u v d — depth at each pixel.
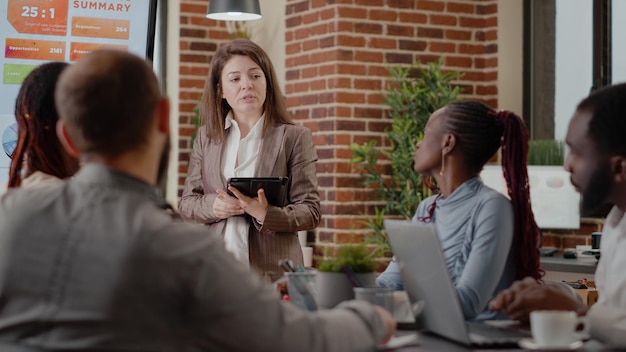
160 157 1.94
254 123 4.05
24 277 1.78
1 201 1.87
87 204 1.80
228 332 1.75
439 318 2.34
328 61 7.02
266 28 7.75
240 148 4.04
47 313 1.75
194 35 8.07
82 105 1.82
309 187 4.00
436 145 2.86
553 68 7.30
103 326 1.72
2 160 4.09
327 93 7.02
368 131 7.02
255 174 3.98
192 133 8.06
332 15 6.99
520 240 2.79
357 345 1.96
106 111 1.82
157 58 8.29
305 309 2.62
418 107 6.96
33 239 1.79
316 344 1.86
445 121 2.85
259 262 3.90
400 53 7.13
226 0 6.82
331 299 2.63
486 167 6.34
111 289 1.72
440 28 7.28
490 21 7.41
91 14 4.25
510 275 2.79
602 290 2.51
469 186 2.83
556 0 7.27
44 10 4.20
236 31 8.07
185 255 1.74
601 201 2.42
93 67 1.84
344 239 6.91
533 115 7.38
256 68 4.02
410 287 2.49
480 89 7.44
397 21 7.13
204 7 8.11
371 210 7.01
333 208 6.94
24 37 4.18
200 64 8.09
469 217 2.78
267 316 1.78
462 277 2.70
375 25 7.06
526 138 2.83
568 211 6.26
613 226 2.51
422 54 7.21
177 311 1.75
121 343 1.71
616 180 2.39
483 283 2.67
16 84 4.15
